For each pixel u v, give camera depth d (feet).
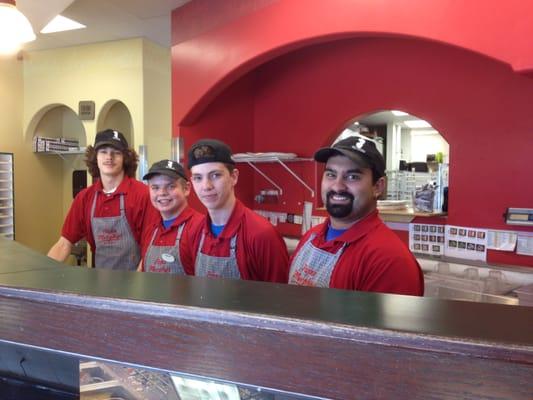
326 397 1.82
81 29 12.95
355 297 2.22
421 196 9.99
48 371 2.81
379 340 1.71
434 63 9.46
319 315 1.91
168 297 2.23
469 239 9.12
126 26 12.70
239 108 12.67
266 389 1.93
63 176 17.07
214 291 2.35
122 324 2.20
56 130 16.67
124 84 14.03
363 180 4.41
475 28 6.13
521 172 8.38
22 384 2.93
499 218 8.70
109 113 15.39
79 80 14.66
